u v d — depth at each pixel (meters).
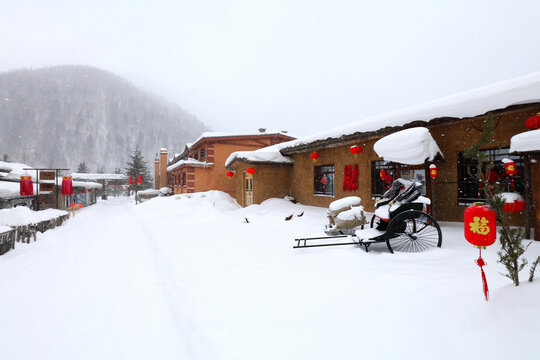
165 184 31.33
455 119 5.97
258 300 3.02
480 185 6.18
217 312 2.82
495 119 6.05
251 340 2.26
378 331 2.20
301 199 12.30
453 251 4.03
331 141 9.29
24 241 7.12
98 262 5.23
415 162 5.88
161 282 3.99
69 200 20.41
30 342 2.54
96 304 3.34
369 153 8.98
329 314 2.57
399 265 3.65
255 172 12.62
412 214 4.29
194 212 11.96
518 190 5.80
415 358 1.85
